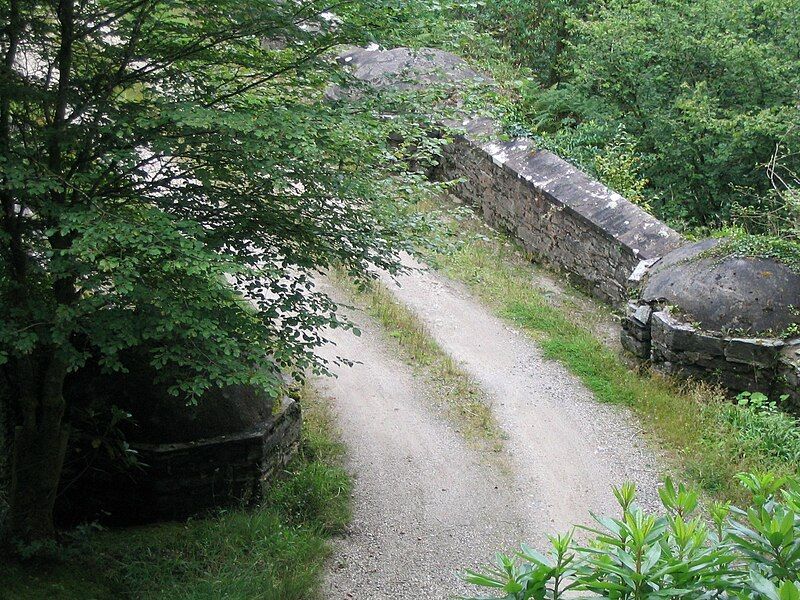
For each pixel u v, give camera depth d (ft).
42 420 23.68
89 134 20.98
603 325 40.86
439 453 31.53
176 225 19.70
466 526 27.84
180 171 24.77
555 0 57.72
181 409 26.91
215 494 27.55
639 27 50.52
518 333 39.55
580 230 43.45
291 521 27.45
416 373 36.19
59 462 24.23
